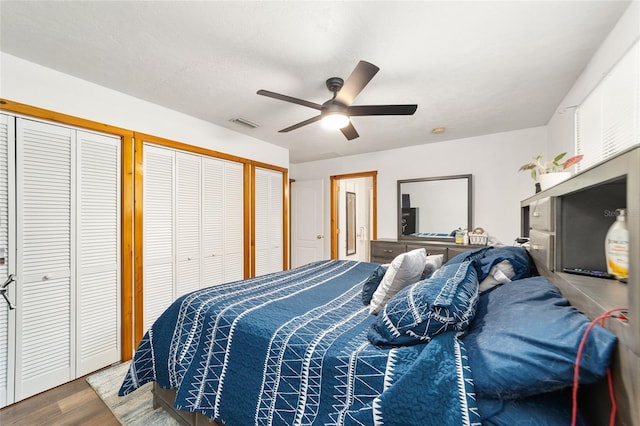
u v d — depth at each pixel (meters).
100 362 2.33
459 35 1.69
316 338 1.22
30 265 1.98
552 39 1.72
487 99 2.59
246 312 1.51
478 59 1.94
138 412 1.76
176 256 2.92
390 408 0.89
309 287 2.07
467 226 3.76
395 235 4.38
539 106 2.74
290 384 1.16
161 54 1.92
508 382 0.79
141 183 2.61
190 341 1.53
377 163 4.58
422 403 0.86
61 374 2.12
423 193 4.12
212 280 3.27
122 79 2.26
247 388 1.26
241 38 1.74
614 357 0.65
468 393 0.83
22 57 1.94
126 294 2.48
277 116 3.05
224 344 1.40
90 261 2.29
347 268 2.74
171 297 2.87
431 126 3.34
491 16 1.53
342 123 2.18
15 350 1.91
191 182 3.07
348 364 1.05
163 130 2.79
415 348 1.03
